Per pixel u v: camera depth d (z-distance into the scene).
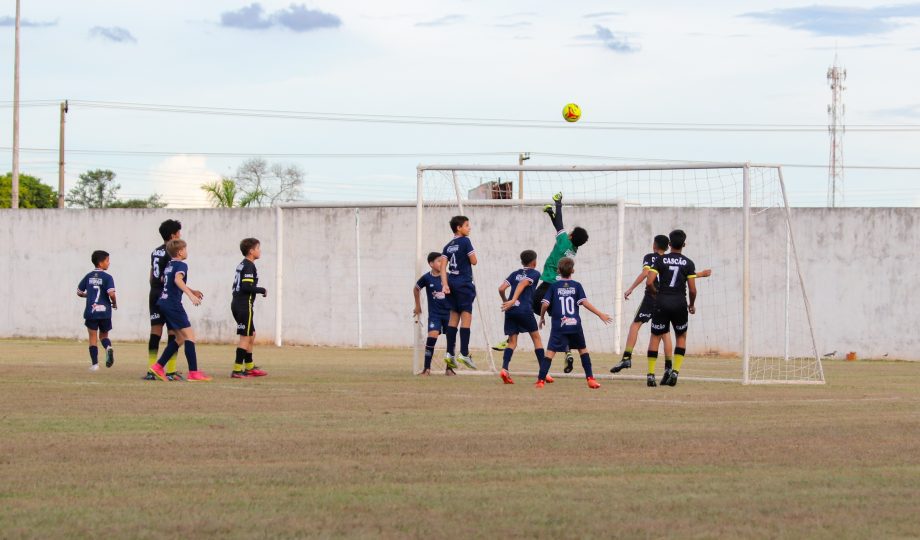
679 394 20.09
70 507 9.26
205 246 41.84
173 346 22.00
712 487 10.25
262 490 10.03
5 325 44.25
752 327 36.72
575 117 28.11
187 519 8.81
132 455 11.97
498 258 38.78
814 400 18.97
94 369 25.34
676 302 22.12
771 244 36.62
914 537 8.34
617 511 9.16
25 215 44.03
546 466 11.41
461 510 9.18
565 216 38.19
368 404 17.45
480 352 36.50
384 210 40.03
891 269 35.84
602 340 37.78
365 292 40.22
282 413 16.02
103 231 43.03
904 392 20.98
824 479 10.70
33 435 13.45
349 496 9.76
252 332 23.42
